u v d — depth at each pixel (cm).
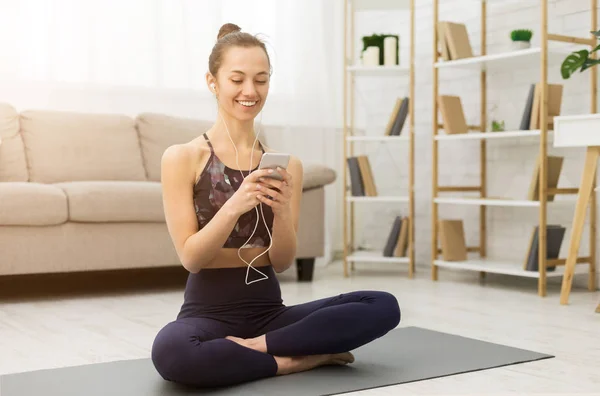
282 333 187
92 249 350
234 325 189
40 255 338
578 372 201
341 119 516
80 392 178
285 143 488
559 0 392
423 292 363
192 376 175
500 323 276
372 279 418
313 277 427
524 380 192
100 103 431
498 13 427
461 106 422
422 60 480
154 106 447
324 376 192
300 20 489
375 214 519
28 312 303
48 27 416
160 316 293
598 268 375
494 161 432
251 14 475
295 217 203
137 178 418
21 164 390
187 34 454
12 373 199
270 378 189
